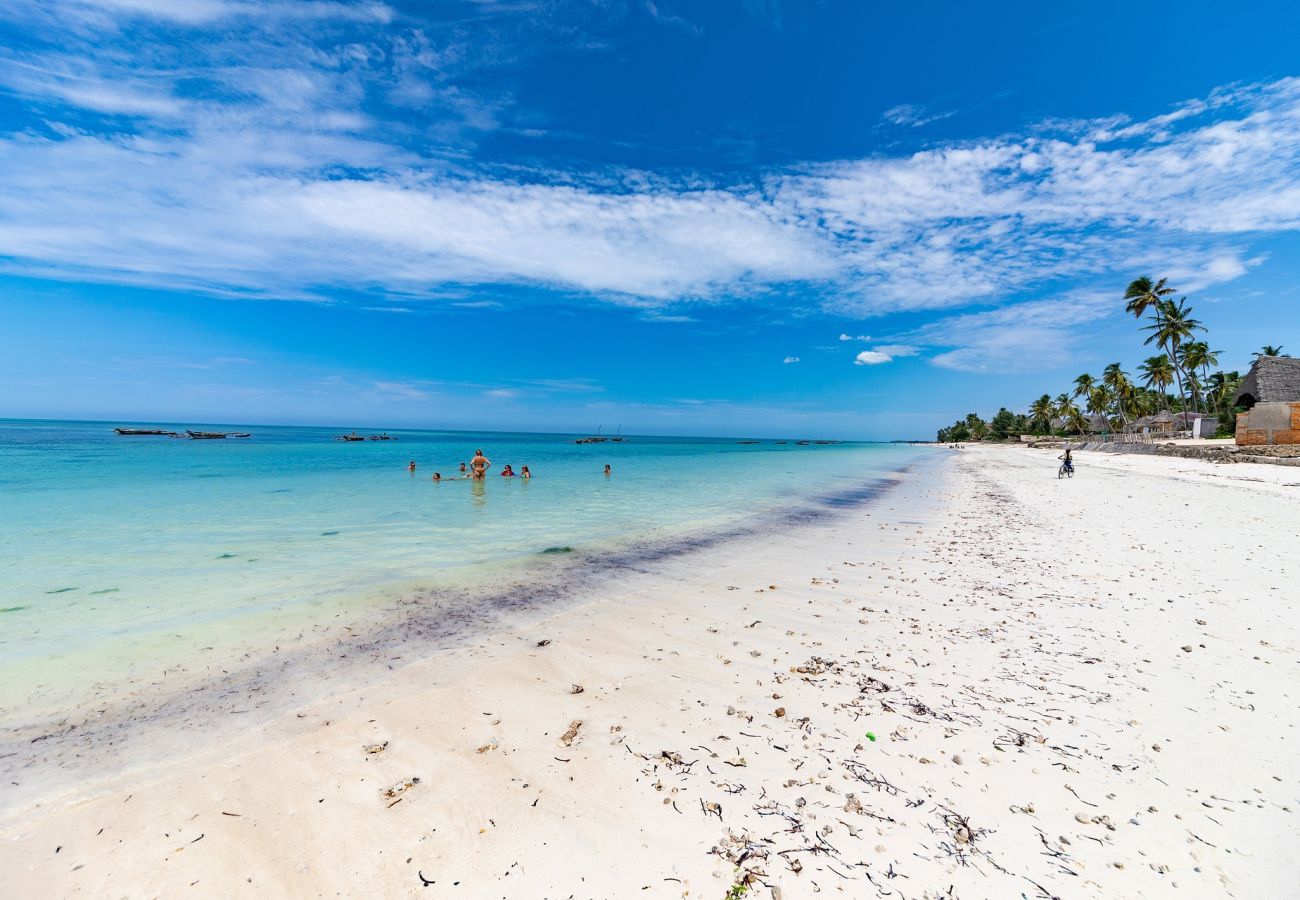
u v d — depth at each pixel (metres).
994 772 3.88
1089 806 3.48
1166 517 14.57
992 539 12.64
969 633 6.62
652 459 52.91
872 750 4.20
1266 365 33.03
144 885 3.02
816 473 36.97
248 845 3.31
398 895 2.96
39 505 17.00
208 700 5.10
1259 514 14.46
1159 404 80.50
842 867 3.07
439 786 3.85
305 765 4.11
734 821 3.47
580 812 3.58
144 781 3.91
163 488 21.73
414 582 9.10
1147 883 2.87
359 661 5.98
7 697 5.11
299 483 24.62
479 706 5.00
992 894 2.86
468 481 27.22
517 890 2.98
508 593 8.55
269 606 7.78
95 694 5.19
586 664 5.92
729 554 11.34
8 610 7.50
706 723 4.67
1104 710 4.66
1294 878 2.87
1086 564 9.80
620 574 9.72
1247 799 3.49
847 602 8.01
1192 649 5.85
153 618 7.23
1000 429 136.25
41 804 3.66
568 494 22.23
